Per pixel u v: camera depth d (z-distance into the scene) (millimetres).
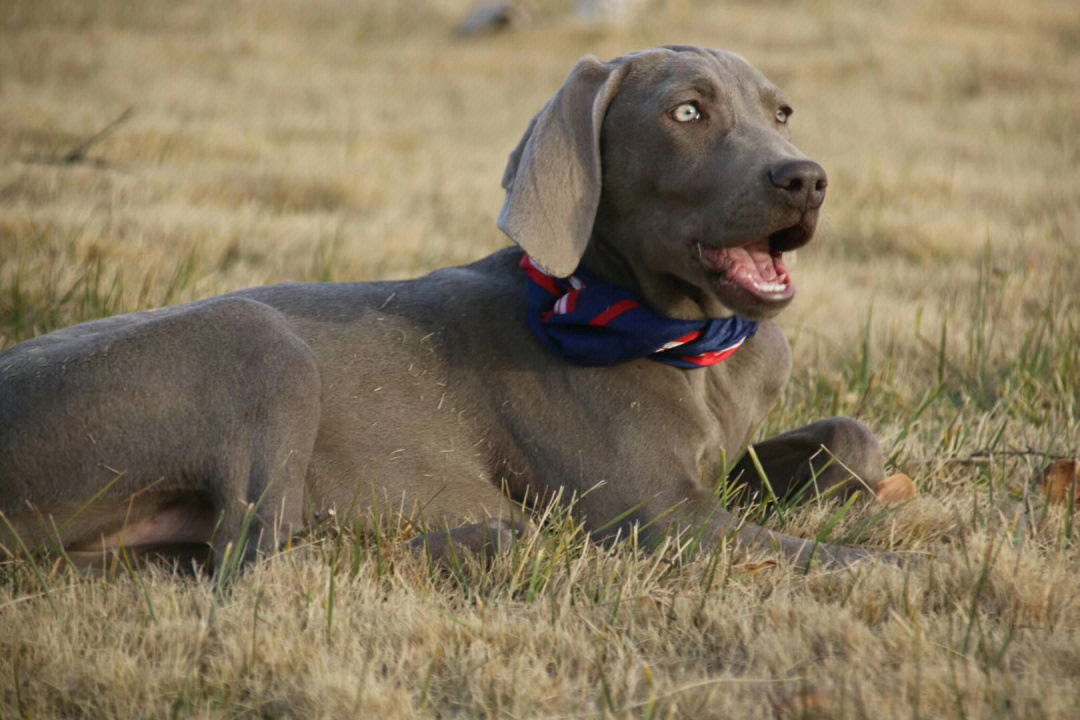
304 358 6496
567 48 37125
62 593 5879
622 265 6977
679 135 6578
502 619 5695
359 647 5430
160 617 5684
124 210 15273
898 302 12758
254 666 5266
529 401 6879
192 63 33906
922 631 5387
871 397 9633
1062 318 10930
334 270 13133
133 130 21578
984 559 6152
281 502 6301
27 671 5195
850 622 5520
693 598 5984
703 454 7020
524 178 6594
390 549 6387
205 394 6316
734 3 42625
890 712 4828
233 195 17250
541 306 6938
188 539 6676
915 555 6590
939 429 8984
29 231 13352
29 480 6250
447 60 35812
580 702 5082
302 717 4934
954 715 4809
